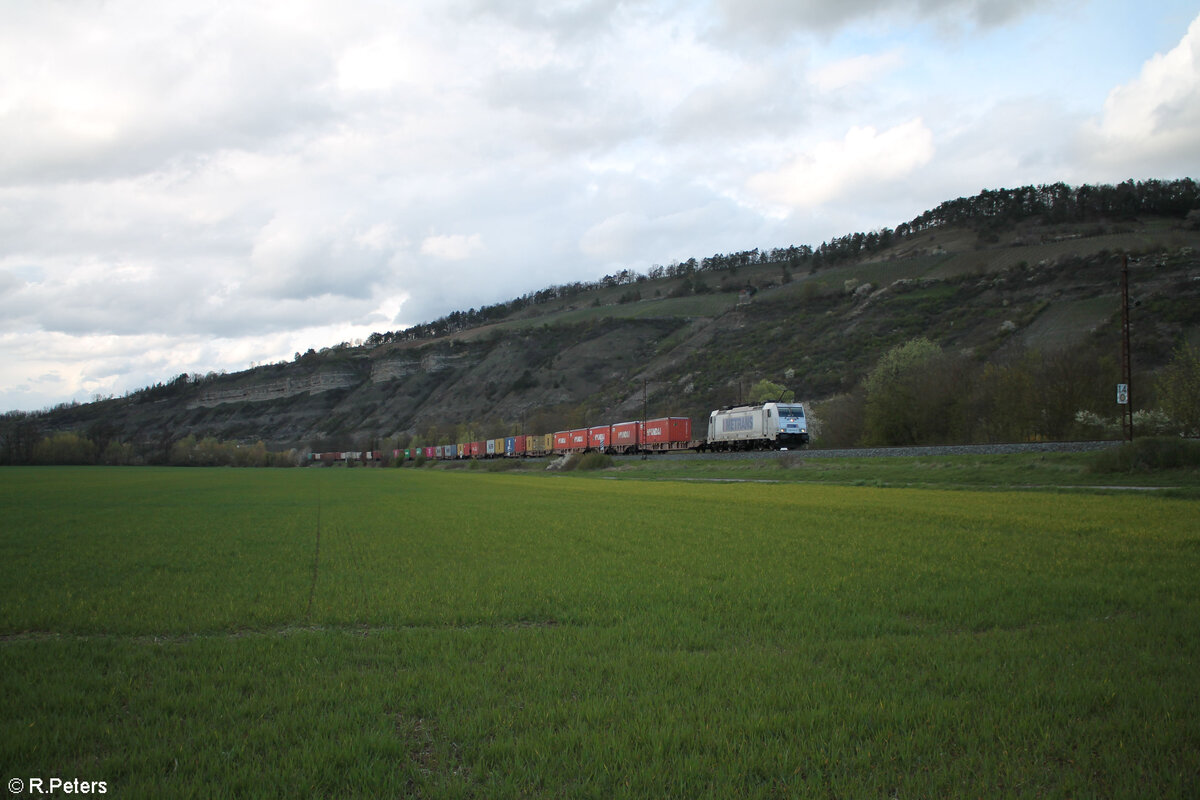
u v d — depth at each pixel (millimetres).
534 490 45094
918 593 11461
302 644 8945
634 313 183000
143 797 5004
